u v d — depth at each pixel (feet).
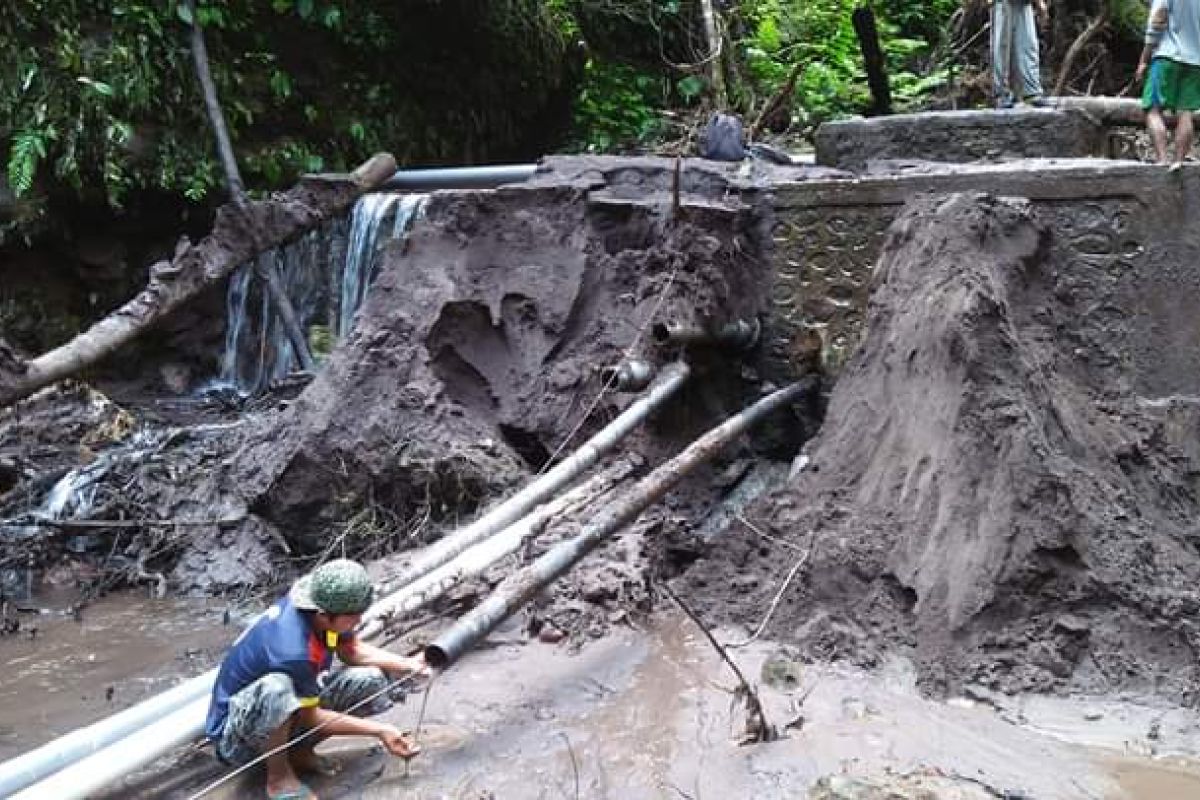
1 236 30.14
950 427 15.46
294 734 11.41
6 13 30.17
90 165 31.24
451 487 19.33
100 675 15.79
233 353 33.45
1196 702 13.26
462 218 21.42
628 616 15.56
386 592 15.14
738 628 15.42
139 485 21.75
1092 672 13.87
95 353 20.31
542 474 19.24
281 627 11.22
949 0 47.11
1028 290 17.40
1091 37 41.37
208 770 12.37
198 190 32.58
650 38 48.57
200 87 33.76
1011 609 14.42
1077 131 21.57
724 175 21.25
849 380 17.49
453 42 39.93
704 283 19.57
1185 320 17.43
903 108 42.09
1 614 18.49
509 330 20.84
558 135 45.55
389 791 11.53
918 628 14.56
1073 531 14.49
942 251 16.78
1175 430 17.08
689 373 19.42
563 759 12.08
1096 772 11.80
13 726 14.06
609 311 20.45
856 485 16.39
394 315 20.54
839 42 43.45
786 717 12.84
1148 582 14.38
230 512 20.49
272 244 23.45
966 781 11.39
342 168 37.42
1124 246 17.66
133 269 33.73
